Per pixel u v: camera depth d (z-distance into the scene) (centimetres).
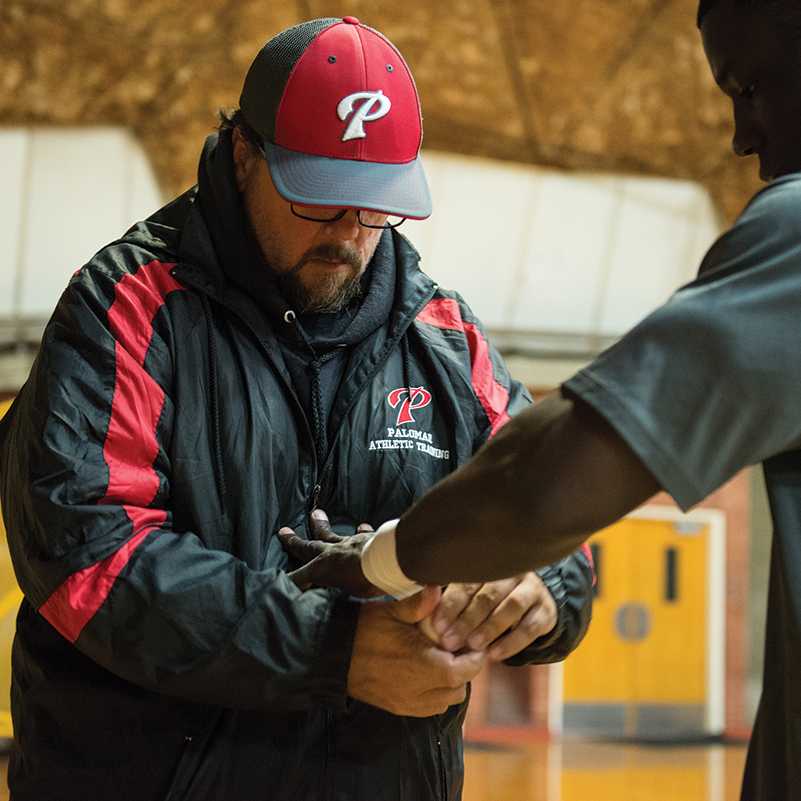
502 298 1324
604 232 1335
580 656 1346
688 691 1377
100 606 197
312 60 221
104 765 212
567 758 1161
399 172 223
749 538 1412
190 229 231
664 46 1249
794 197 150
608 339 1366
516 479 148
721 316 144
